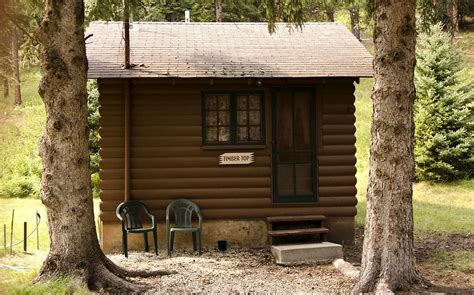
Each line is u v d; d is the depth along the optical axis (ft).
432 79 56.59
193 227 35.09
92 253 23.77
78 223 23.32
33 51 25.21
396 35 22.36
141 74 32.99
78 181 23.47
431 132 56.95
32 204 55.57
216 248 34.88
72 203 23.26
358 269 28.45
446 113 56.24
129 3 29.01
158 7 51.03
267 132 35.53
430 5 29.76
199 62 35.40
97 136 58.70
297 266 30.04
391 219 22.07
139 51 37.09
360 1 31.42
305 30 42.88
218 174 35.29
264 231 35.29
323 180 35.63
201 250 33.81
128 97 34.35
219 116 35.63
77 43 23.62
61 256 23.06
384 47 22.54
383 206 22.25
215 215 35.14
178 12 68.49
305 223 35.42
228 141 35.60
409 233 22.33
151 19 60.13
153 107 35.06
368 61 36.06
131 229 32.53
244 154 35.37
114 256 32.53
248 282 25.54
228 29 43.01
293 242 34.19
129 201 34.12
